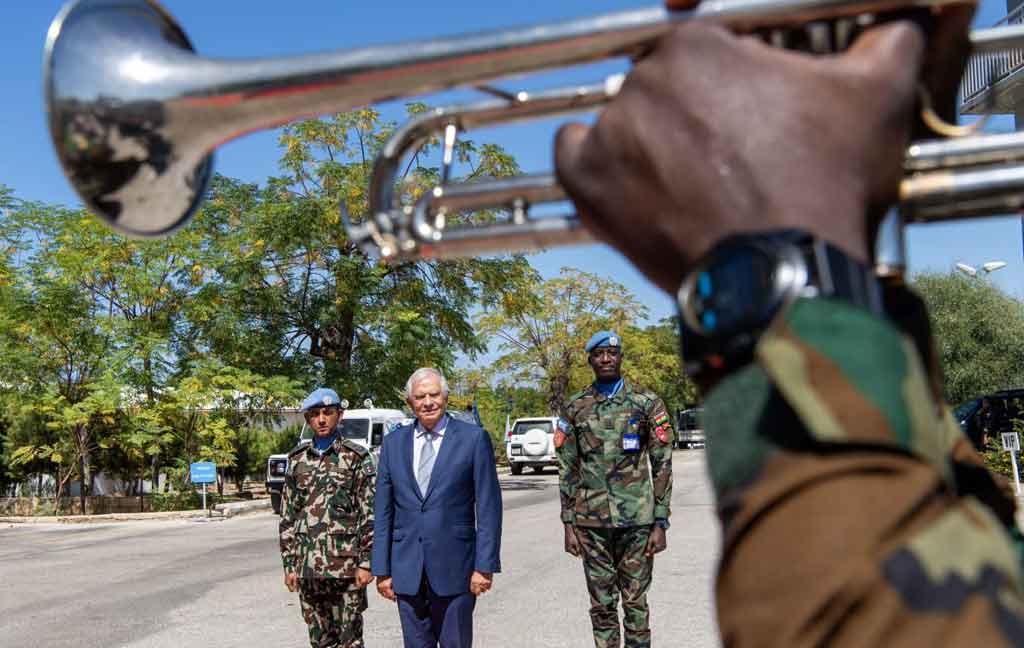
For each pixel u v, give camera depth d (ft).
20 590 31.78
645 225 2.34
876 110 2.27
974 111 3.84
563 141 2.58
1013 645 1.67
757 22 2.57
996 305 85.25
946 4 2.48
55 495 73.77
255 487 89.15
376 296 83.87
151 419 69.46
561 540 40.73
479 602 25.82
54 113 3.44
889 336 1.96
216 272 78.13
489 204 3.40
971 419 44.65
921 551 1.73
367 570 18.02
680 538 38.22
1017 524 3.01
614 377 18.62
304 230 77.36
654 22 2.65
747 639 1.80
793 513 1.80
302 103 3.25
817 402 1.85
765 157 2.18
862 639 1.68
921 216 2.90
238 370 74.33
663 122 2.32
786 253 2.04
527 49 2.86
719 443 1.99
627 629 18.52
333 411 18.54
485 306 86.79
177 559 39.78
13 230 73.61
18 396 69.72
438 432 16.42
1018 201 2.82
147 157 3.49
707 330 2.08
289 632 23.52
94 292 73.36
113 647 22.38
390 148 3.56
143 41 3.50
